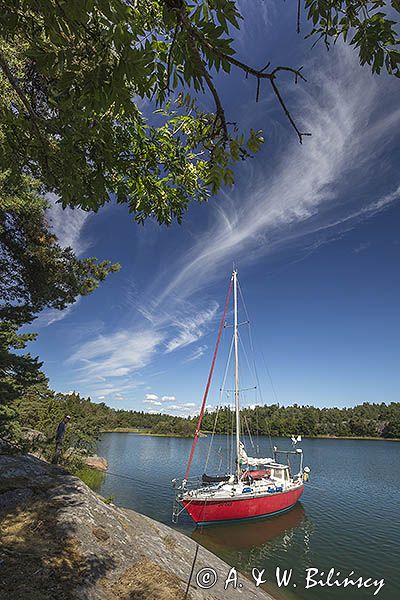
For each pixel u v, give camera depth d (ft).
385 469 140.97
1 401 38.04
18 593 14.75
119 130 9.67
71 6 4.22
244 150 7.72
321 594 38.04
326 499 85.51
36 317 39.27
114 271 40.86
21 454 35.09
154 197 11.49
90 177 7.98
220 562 29.76
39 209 31.86
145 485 90.74
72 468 77.36
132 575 19.29
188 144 10.49
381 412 470.39
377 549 52.26
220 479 73.10
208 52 4.94
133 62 4.68
